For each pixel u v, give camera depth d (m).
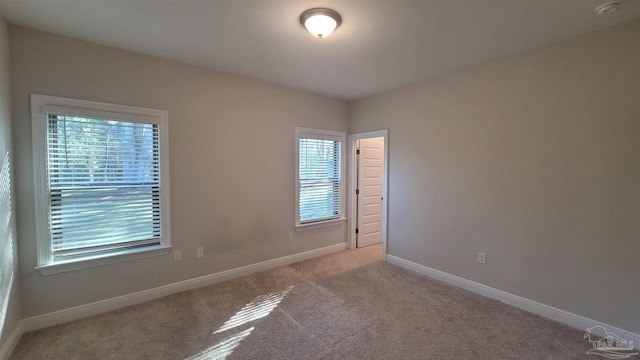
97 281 2.58
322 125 4.25
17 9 1.97
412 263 3.72
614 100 2.17
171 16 2.07
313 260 4.12
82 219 2.51
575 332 2.31
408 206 3.75
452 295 3.00
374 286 3.22
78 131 2.47
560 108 2.44
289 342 2.17
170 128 2.93
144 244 2.84
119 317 2.52
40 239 2.31
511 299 2.78
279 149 3.79
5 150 2.06
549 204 2.52
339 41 2.46
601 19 2.07
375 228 5.05
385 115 4.02
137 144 2.76
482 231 3.00
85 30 2.28
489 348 2.11
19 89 2.22
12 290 2.12
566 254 2.43
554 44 2.46
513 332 2.31
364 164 4.83
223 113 3.28
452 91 3.23
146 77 2.77
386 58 2.84
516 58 2.70
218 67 3.10
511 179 2.76
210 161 3.21
